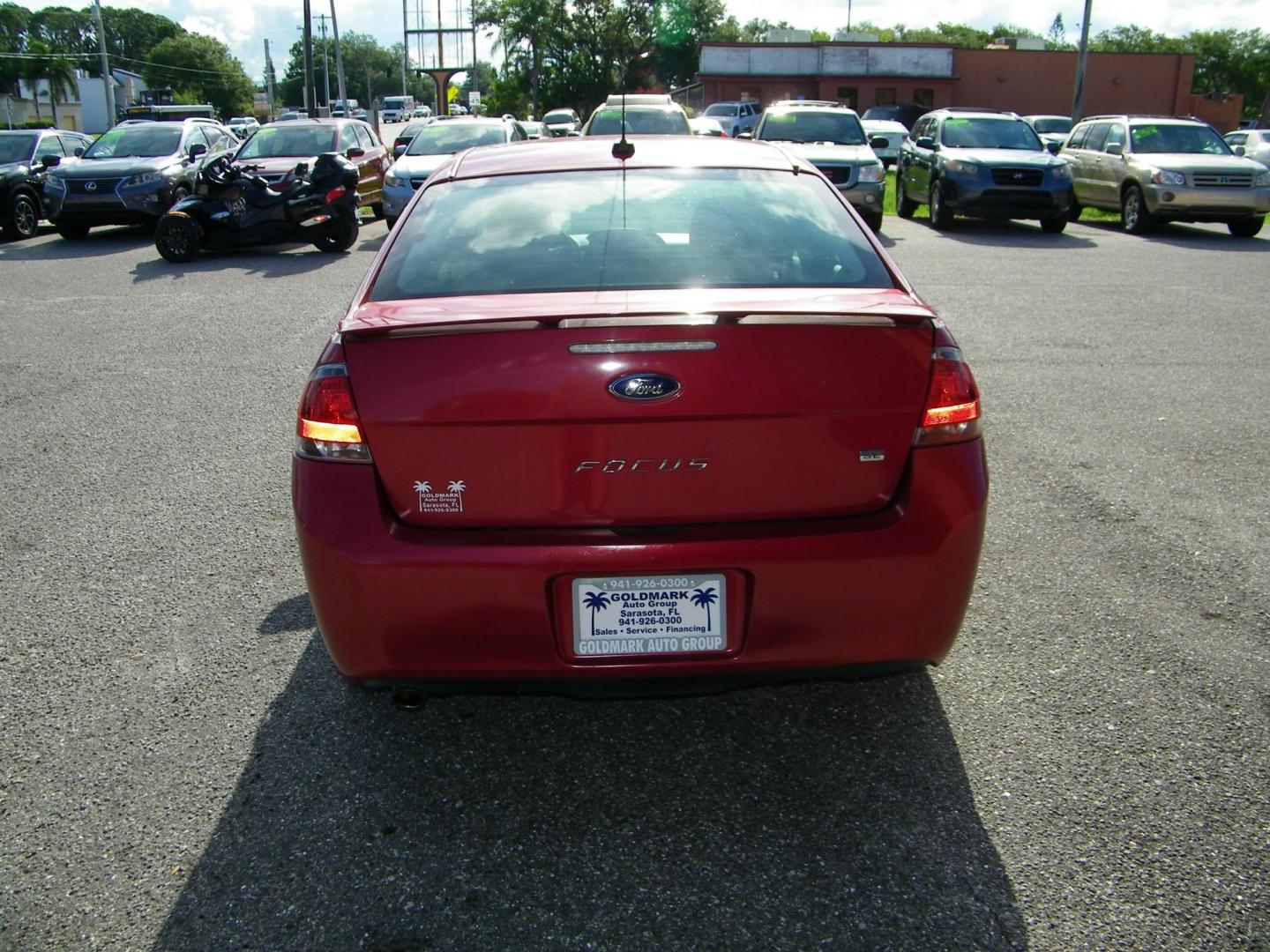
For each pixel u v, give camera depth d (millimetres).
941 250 13672
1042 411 6371
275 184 13461
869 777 2924
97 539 4598
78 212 15117
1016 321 9047
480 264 3043
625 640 2615
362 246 14219
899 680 3416
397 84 133250
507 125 17406
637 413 2514
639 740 3135
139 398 6855
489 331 2518
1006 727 3145
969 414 2682
